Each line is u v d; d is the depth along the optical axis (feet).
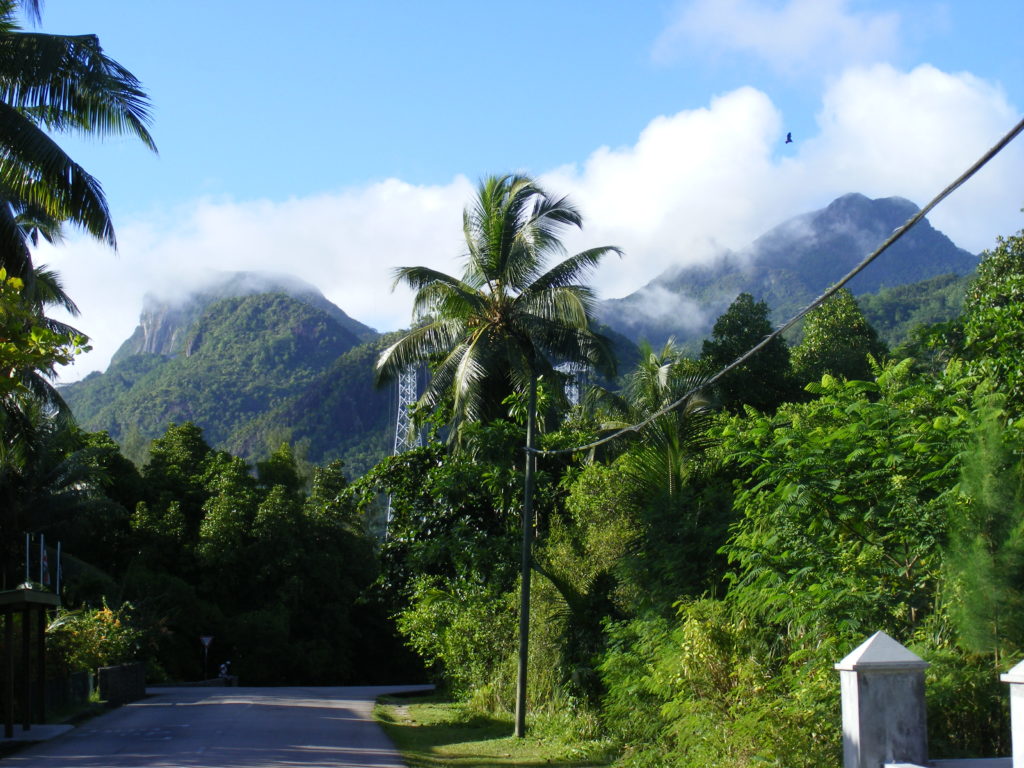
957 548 26.99
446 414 84.02
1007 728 26.30
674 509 47.80
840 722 28.84
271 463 203.41
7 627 53.57
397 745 51.49
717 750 32.22
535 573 64.75
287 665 164.25
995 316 39.22
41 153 51.19
